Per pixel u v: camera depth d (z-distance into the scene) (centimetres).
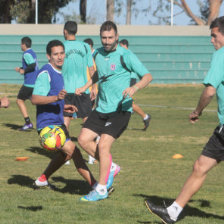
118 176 1122
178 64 4416
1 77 4222
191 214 830
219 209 866
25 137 1714
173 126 2034
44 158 1338
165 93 3631
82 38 4269
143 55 4375
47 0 5438
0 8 5547
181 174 1153
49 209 827
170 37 4394
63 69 1271
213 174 1166
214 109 2694
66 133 926
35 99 898
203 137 1766
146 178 1102
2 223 738
